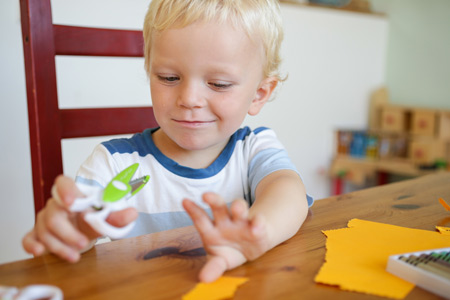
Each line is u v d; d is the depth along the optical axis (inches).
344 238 21.6
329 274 17.4
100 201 17.2
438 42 108.0
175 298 15.3
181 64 24.6
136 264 18.2
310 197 27.9
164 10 24.8
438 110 103.1
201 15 24.0
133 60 73.6
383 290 16.2
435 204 28.9
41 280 16.6
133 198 32.3
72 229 16.8
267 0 28.4
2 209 61.4
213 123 26.5
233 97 25.9
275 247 20.5
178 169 32.3
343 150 111.1
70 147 68.2
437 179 36.9
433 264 17.2
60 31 33.5
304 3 98.0
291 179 26.8
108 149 31.9
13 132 60.9
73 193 16.7
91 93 69.5
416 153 102.7
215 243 17.6
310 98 104.2
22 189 63.2
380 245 20.8
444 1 105.7
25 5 31.7
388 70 120.0
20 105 61.1
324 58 104.8
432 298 15.8
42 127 32.5
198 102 25.2
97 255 19.1
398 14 116.0
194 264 18.3
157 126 39.2
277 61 31.0
